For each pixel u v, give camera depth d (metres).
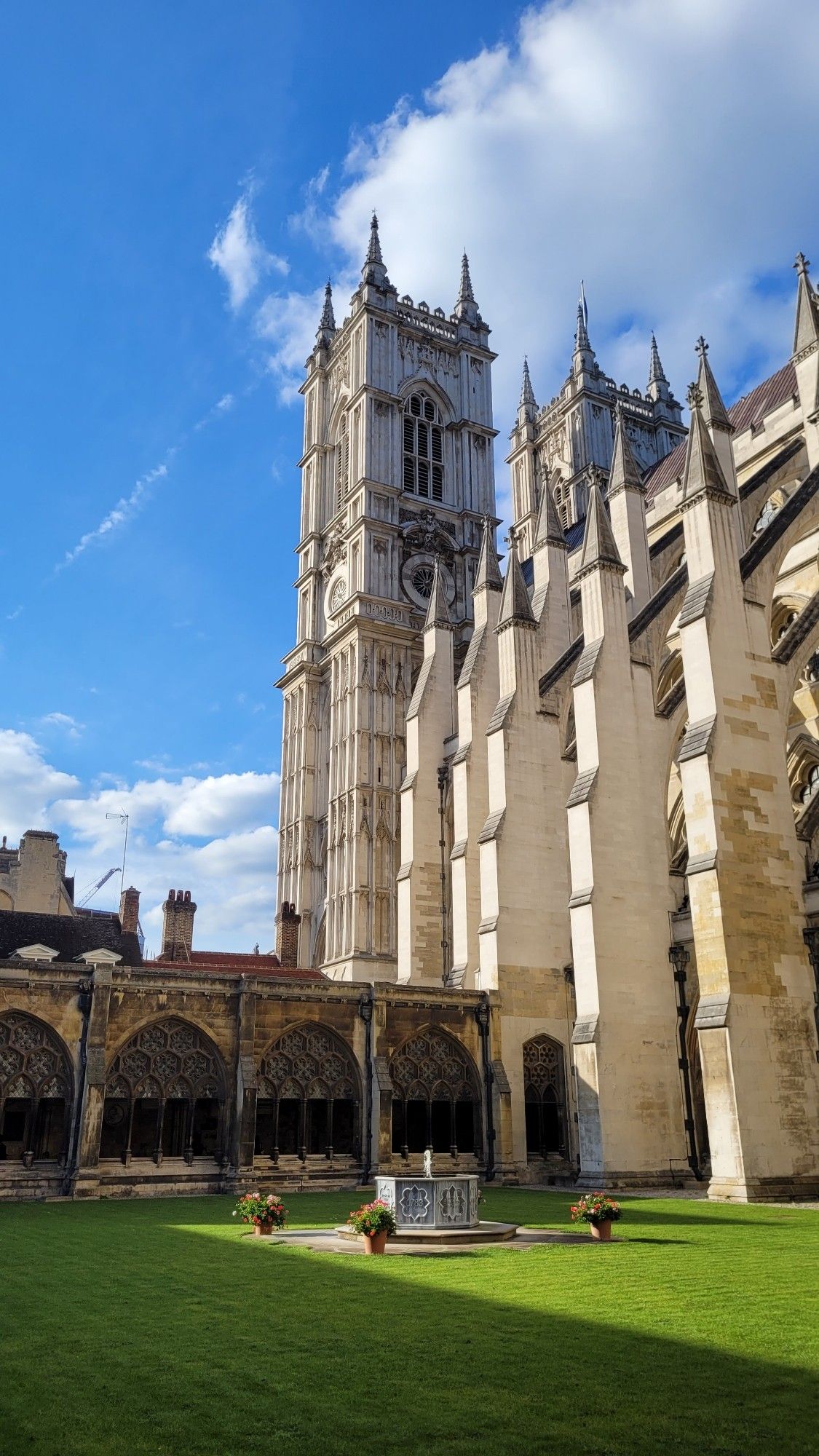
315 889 71.88
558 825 43.56
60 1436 8.12
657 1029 35.56
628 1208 26.52
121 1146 32.88
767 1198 28.33
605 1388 9.27
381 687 70.75
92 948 46.50
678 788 45.03
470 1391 9.23
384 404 78.44
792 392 54.00
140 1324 12.16
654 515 57.75
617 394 87.56
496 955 40.28
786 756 33.94
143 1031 34.00
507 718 43.78
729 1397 8.96
